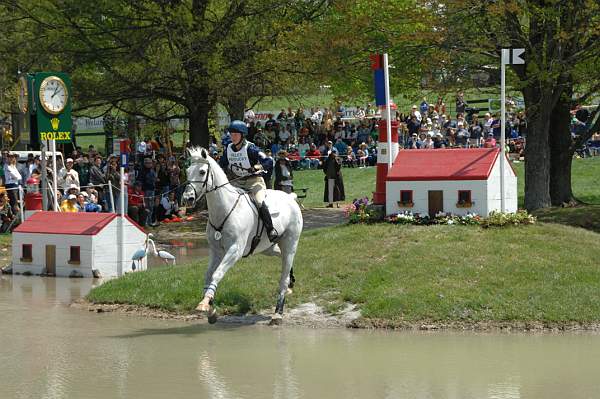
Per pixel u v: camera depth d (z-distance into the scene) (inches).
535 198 975.6
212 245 482.3
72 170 997.2
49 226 739.4
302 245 633.6
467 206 656.4
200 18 1140.5
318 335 477.1
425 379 382.6
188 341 463.8
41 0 1118.4
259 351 438.6
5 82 1230.9
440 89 1047.0
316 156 1520.7
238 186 502.0
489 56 1051.9
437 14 974.4
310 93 1263.5
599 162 1402.6
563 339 464.8
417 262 571.2
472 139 1440.7
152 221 1110.4
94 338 472.4
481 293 519.2
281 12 1187.3
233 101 1268.5
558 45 917.2
